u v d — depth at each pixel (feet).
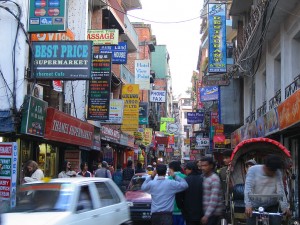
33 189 23.49
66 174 44.01
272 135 55.67
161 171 26.37
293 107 38.04
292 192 27.76
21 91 41.91
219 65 70.85
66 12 42.42
